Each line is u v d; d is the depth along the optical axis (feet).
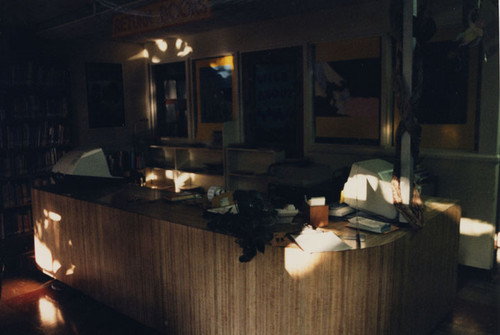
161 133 25.67
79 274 13.97
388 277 8.94
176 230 10.44
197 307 10.36
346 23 16.93
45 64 20.27
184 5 14.76
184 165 23.80
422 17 9.18
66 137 21.30
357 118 17.48
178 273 10.62
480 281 14.58
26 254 16.80
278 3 15.80
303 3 16.05
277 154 18.84
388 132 16.69
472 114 14.93
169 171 24.75
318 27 17.78
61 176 15.10
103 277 12.99
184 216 11.03
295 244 8.82
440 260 11.24
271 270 8.88
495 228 15.39
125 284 12.23
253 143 21.21
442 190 15.35
